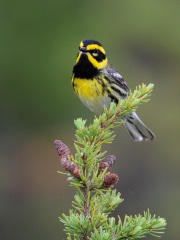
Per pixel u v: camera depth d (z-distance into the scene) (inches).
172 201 628.7
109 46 588.1
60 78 552.4
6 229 564.7
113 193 202.2
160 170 641.6
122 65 609.9
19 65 553.0
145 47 613.3
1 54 551.2
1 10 551.8
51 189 578.6
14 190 579.2
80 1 575.8
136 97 222.7
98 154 201.9
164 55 629.3
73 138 575.2
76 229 192.5
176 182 637.9
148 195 633.6
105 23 584.7
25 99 565.3
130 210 620.4
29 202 574.9
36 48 551.5
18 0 552.7
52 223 564.7
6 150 586.9
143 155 644.7
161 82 636.1
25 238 569.6
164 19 608.4
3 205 574.9
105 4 587.5
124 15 593.6
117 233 192.1
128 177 642.8
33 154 585.0
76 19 565.3
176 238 596.4
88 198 198.2
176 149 633.0
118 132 644.7
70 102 563.5
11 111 577.3
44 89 557.9
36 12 554.6
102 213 197.9
